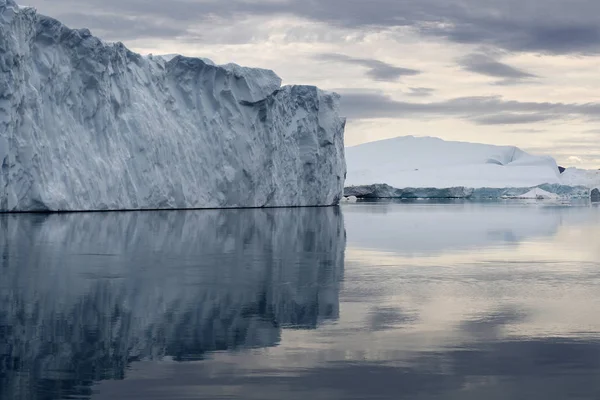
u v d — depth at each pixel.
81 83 60.69
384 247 36.97
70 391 11.35
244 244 37.22
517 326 16.34
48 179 56.16
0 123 51.38
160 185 69.06
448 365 12.94
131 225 46.91
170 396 11.15
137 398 11.04
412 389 11.52
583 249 36.78
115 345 14.39
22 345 14.27
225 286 22.41
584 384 11.82
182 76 76.56
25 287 21.44
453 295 21.02
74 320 16.77
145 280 23.34
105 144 63.03
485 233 48.94
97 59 61.22
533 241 42.16
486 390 11.48
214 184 76.62
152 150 68.25
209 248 34.50
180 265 27.62
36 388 11.51
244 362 13.14
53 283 22.33
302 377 12.18
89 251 31.61
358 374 12.36
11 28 51.88
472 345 14.45
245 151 79.12
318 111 95.19
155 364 13.01
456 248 36.94
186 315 17.56
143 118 67.94
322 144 96.50
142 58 71.44
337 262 29.67
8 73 51.59
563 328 16.11
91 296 20.03
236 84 79.44
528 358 13.42
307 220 61.03
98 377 12.15
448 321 16.94
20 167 53.56
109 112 63.62
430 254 33.59
